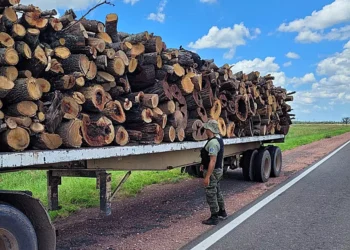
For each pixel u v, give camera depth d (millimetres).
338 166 14445
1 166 3422
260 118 11539
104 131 4977
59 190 9039
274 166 11836
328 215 7047
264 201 8258
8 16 4062
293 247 5328
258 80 11227
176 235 5902
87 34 5066
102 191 5262
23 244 3576
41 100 4449
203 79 7887
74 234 5980
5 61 3934
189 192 9664
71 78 4660
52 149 4199
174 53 6703
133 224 6586
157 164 6473
